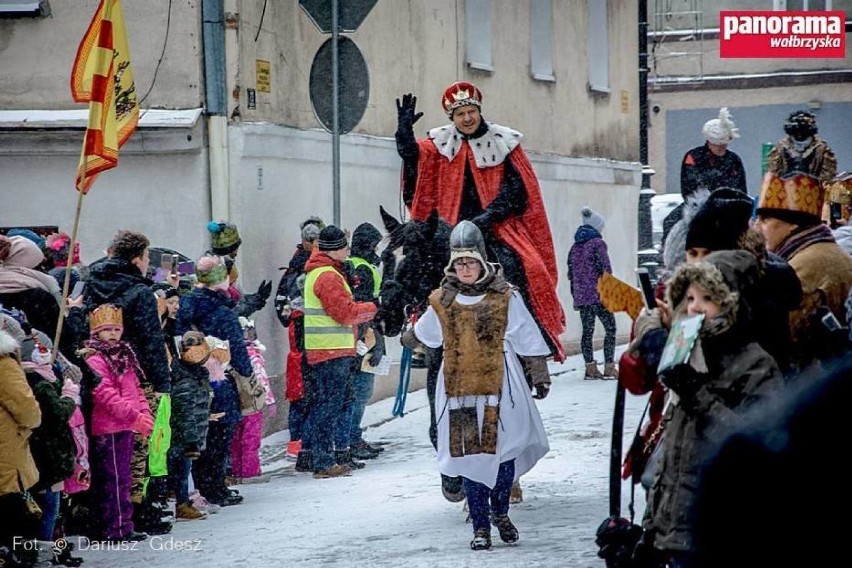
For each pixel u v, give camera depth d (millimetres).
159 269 14297
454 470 10672
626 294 7207
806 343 7371
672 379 6141
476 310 10906
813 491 3895
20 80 17750
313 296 15383
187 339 12531
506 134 12977
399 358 22250
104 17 12719
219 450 13719
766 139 52750
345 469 15445
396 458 16562
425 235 12367
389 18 21875
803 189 7879
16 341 9992
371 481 14758
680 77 52750
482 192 12883
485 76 25359
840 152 52281
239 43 17641
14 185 17672
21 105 17750
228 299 13836
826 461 3908
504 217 12734
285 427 18953
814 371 4203
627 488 13094
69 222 17641
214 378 13492
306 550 10891
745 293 6520
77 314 11586
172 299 12789
